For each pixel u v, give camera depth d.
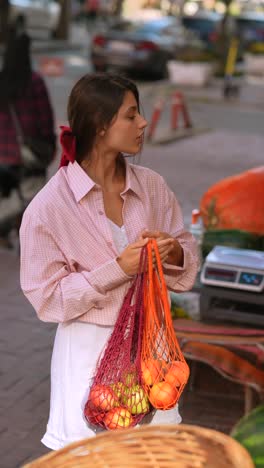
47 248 3.09
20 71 7.39
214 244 5.57
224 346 4.57
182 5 44.38
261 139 15.73
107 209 3.19
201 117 17.95
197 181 11.65
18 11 32.22
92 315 3.09
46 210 3.09
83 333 3.12
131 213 3.21
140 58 22.78
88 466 2.29
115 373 3.00
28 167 7.65
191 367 5.15
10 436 4.68
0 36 25.80
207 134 15.84
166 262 3.24
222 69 25.22
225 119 18.02
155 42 22.94
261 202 6.16
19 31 7.45
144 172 3.31
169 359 3.03
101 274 3.00
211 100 20.47
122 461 2.30
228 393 5.20
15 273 7.54
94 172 3.18
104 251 3.10
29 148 7.55
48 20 33.81
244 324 4.64
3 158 7.58
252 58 27.48
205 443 2.33
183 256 3.26
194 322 4.68
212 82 24.19
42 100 7.49
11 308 6.68
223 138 15.52
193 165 12.78
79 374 3.12
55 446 3.19
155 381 2.98
